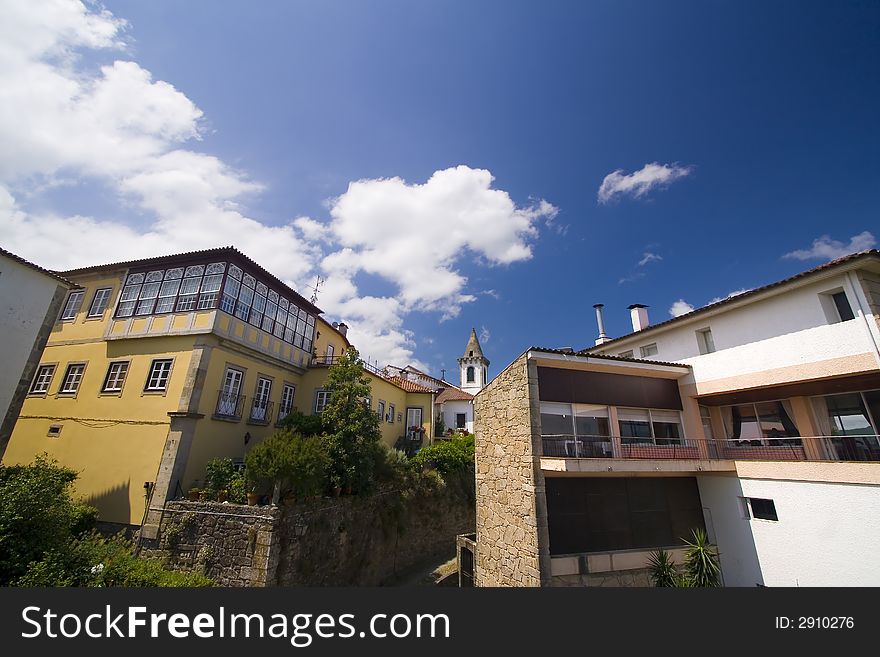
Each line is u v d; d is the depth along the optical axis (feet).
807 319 33.06
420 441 84.64
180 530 36.01
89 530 36.91
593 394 37.37
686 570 33.50
